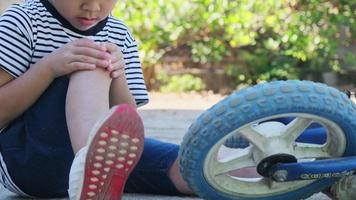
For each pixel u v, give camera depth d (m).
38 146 1.61
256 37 5.58
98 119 1.35
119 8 5.24
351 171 1.38
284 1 5.39
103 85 1.50
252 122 1.30
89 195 1.35
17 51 1.64
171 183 1.79
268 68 5.67
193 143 1.31
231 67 5.71
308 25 5.43
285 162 1.35
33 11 1.68
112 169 1.33
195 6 5.37
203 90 5.76
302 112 1.31
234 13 5.36
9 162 1.67
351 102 1.35
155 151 1.78
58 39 1.68
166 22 5.38
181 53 5.72
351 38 5.54
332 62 5.53
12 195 1.86
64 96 1.56
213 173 1.37
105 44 1.55
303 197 1.46
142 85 1.83
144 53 5.46
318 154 1.40
